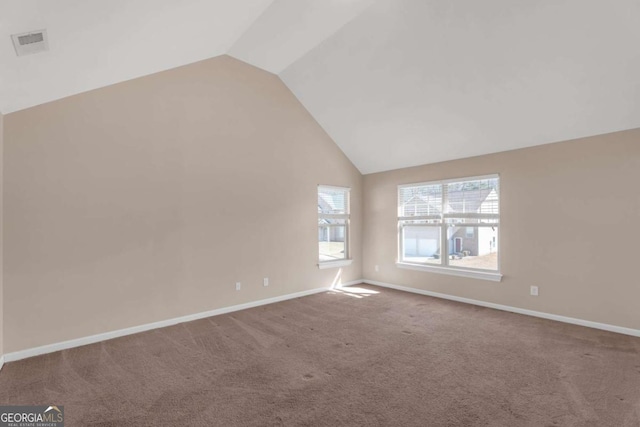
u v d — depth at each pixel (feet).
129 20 7.77
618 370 8.80
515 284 14.21
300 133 17.52
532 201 13.64
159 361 9.68
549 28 9.51
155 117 12.72
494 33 10.27
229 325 12.85
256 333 11.97
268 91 16.16
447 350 10.29
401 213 19.03
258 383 8.35
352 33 12.26
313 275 18.10
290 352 10.26
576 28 9.24
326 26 12.05
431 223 17.53
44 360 9.82
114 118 11.78
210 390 8.04
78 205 11.03
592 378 8.39
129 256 12.03
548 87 11.17
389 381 8.38
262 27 12.07
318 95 16.44
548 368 8.96
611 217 11.71
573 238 12.57
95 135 11.38
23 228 10.07
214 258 14.20
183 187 13.38
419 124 15.25
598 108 11.16
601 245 11.93
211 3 8.79
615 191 11.62
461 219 16.24
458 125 14.33
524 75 11.12
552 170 13.07
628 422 6.59
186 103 13.52
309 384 8.27
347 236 20.35
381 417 6.86
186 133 13.50
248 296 15.29
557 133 12.65
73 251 10.92
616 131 11.56
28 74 8.17
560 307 12.94
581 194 12.37
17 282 9.97
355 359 9.71
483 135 14.26
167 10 8.11
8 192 9.86
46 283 10.44
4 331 9.73
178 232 13.23
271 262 16.19
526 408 7.11
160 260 12.75
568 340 10.94
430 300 16.53
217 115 14.39
